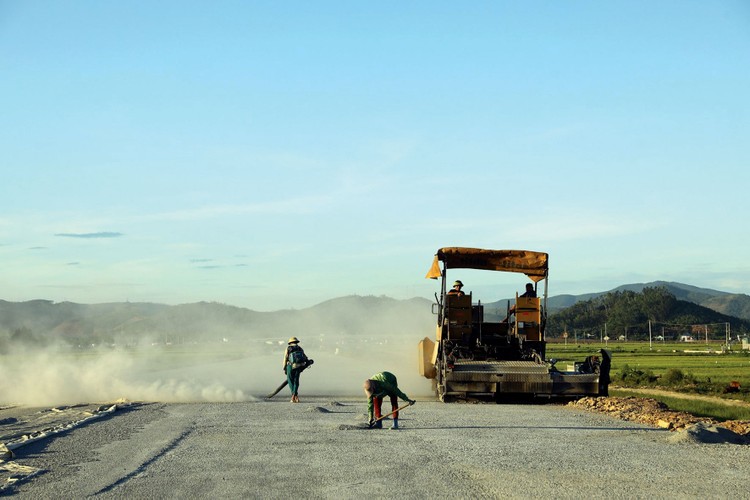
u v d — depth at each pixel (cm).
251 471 1256
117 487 1132
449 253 2773
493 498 1060
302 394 3266
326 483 1159
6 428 1934
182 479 1191
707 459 1383
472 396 2661
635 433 1750
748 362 9469
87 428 1853
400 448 1505
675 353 14075
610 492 1098
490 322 2809
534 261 2781
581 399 2564
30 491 1108
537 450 1483
